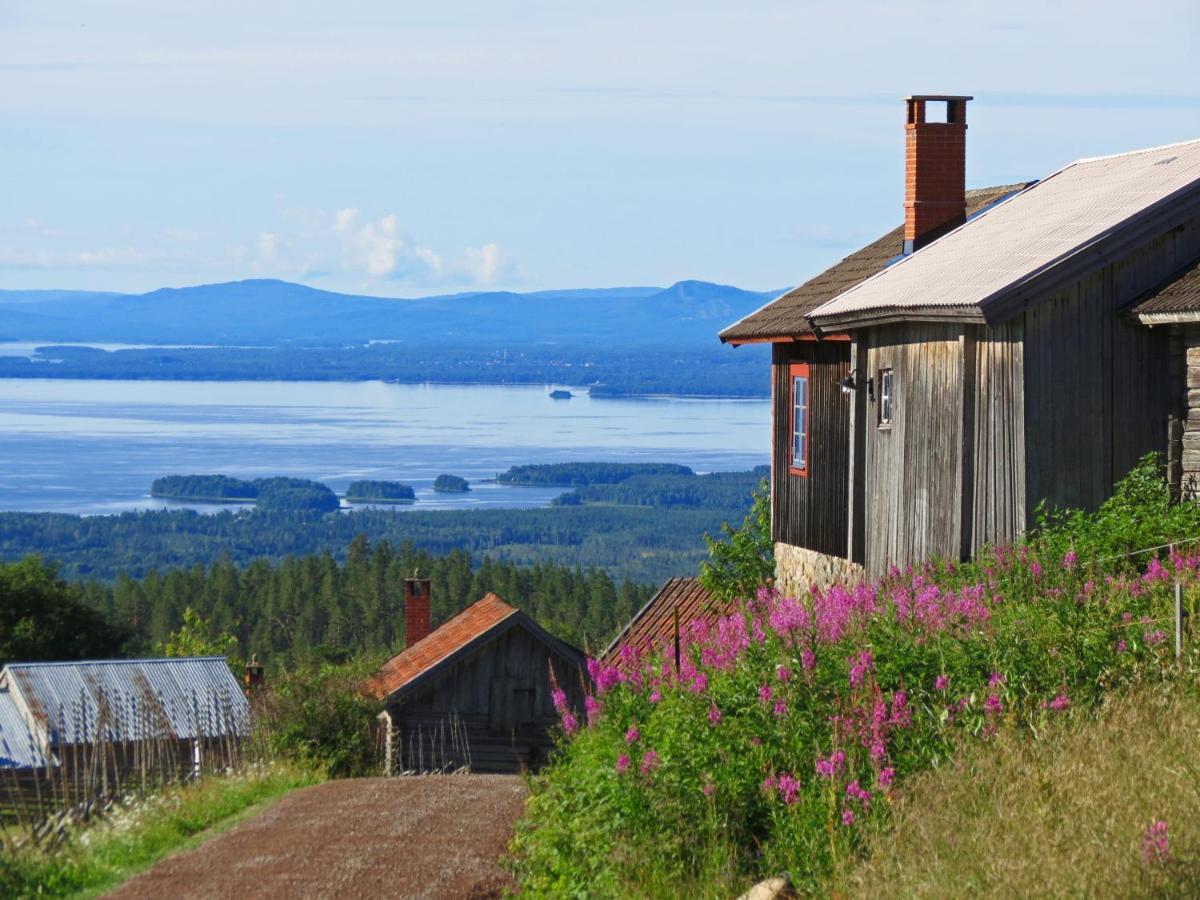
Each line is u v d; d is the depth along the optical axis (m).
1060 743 15.20
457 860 19.89
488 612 56.09
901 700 16.42
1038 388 27.31
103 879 20.59
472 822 22.80
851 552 34.69
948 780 14.87
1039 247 28.81
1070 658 17.56
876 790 15.12
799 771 16.34
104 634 123.25
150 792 28.88
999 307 26.97
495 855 20.16
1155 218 27.25
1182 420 27.16
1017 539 26.36
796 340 38.75
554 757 21.56
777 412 41.50
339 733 47.97
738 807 16.20
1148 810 13.30
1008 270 28.16
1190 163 30.02
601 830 16.77
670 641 23.14
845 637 18.91
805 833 15.05
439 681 53.16
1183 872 11.88
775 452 41.62
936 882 12.80
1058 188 35.00
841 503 36.53
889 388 33.12
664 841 16.05
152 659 79.19
